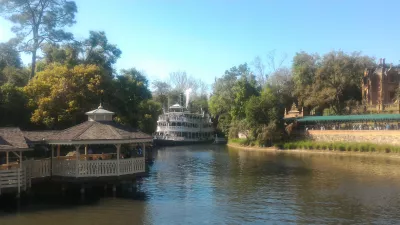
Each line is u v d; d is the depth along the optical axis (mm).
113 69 55438
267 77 113312
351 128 73250
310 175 39062
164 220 21484
